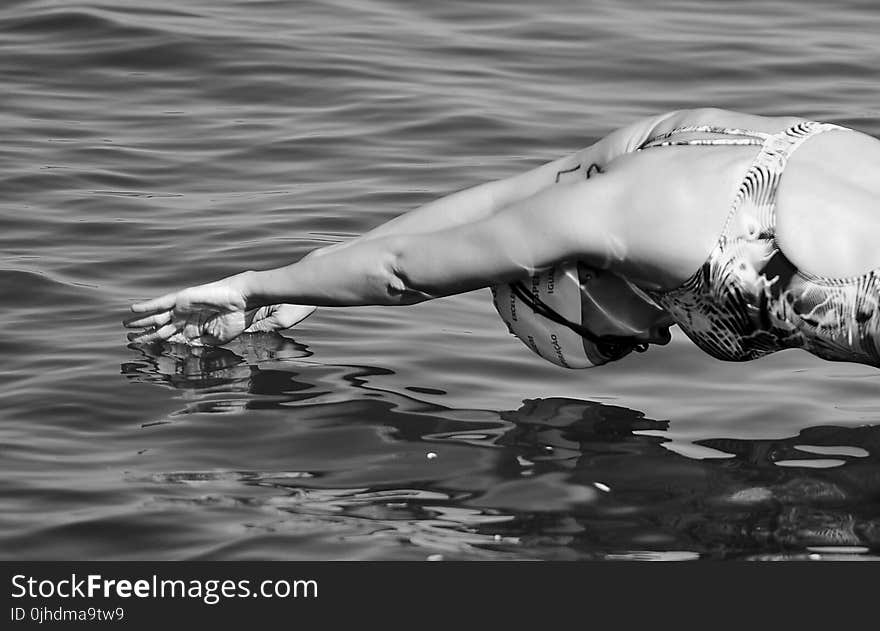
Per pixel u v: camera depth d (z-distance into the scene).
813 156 14.84
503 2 38.50
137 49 33.53
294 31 35.31
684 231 14.72
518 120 29.97
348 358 18.95
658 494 15.01
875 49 34.69
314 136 28.88
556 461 15.84
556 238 15.27
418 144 28.59
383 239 16.72
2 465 15.44
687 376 18.47
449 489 15.13
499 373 18.55
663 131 15.70
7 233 23.17
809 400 17.61
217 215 24.39
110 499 14.77
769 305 14.75
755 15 37.69
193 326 18.97
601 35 35.81
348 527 14.30
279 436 16.41
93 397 17.31
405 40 35.22
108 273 21.69
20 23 34.84
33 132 28.66
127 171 26.62
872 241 14.38
